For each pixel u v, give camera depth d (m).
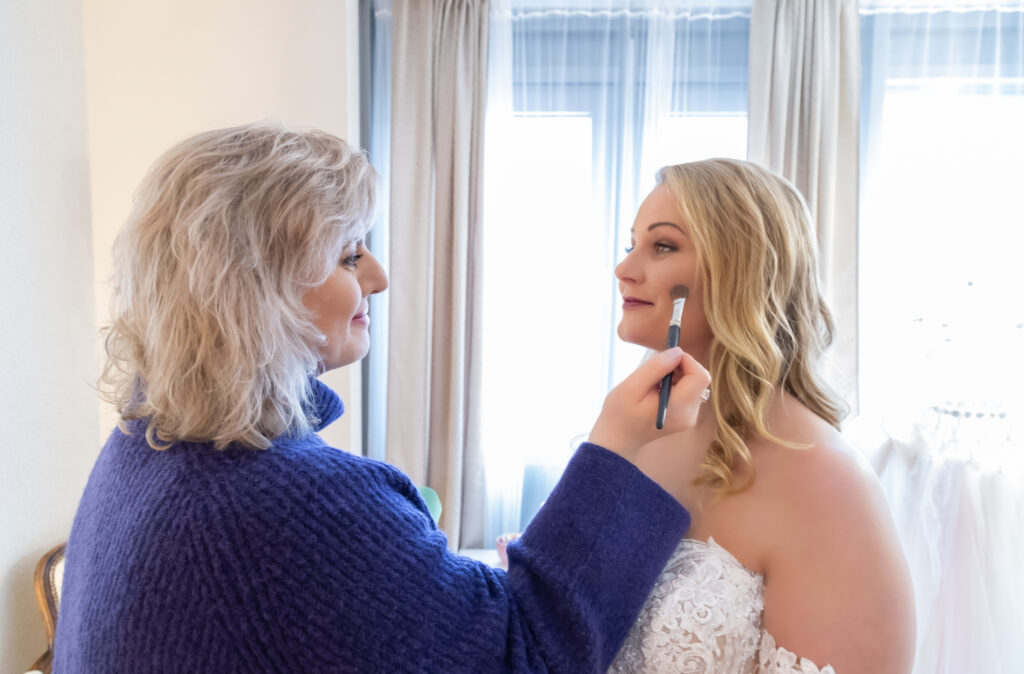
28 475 1.45
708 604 0.71
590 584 0.59
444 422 2.21
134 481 0.50
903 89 2.10
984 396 1.90
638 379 0.64
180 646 0.45
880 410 2.15
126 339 0.54
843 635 0.65
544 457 2.26
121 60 1.70
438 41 2.07
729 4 2.11
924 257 2.12
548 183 2.18
